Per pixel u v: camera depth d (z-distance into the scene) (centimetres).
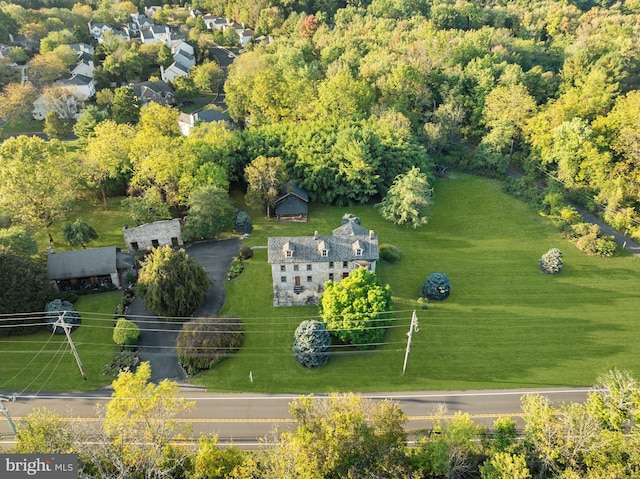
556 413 4809
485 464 4372
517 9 17975
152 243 8331
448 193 10388
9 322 6456
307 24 16738
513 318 7056
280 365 6253
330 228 9006
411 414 5594
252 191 9006
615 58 11975
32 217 7869
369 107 11262
